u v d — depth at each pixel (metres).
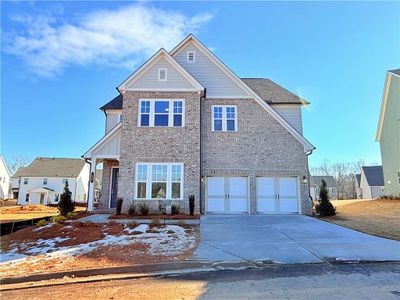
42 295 5.70
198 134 16.25
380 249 8.53
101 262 7.62
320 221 13.56
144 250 8.63
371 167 51.97
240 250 8.62
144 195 15.63
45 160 51.19
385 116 25.52
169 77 16.78
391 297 4.99
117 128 16.75
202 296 5.29
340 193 67.69
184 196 15.66
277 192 16.48
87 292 5.79
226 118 17.17
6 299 5.54
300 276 6.39
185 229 11.48
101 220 13.44
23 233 11.73
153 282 6.30
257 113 17.22
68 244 9.65
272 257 7.91
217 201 16.36
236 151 16.80
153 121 16.36
